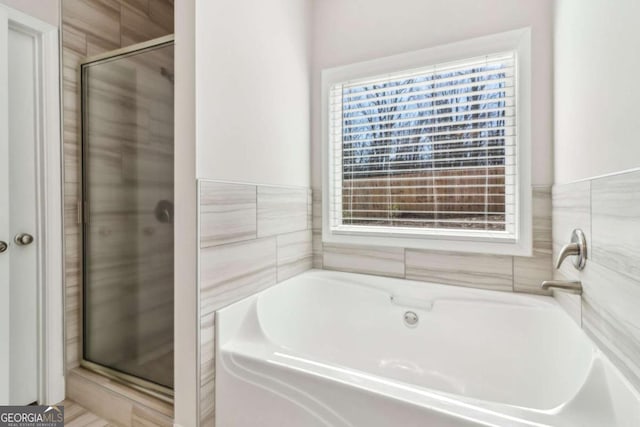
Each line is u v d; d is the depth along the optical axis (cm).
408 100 182
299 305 173
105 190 159
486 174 165
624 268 79
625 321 79
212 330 119
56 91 154
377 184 192
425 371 158
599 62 95
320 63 200
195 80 114
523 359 139
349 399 91
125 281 154
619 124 82
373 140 192
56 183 154
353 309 177
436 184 176
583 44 108
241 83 138
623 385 76
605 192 90
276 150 165
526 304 143
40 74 148
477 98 166
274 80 163
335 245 196
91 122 161
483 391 143
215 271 122
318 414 96
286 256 173
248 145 143
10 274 141
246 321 134
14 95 141
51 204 152
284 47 172
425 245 173
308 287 182
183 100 116
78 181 163
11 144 141
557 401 118
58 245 155
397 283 173
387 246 183
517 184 154
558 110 136
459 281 166
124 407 136
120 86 154
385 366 165
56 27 153
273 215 162
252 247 145
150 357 145
